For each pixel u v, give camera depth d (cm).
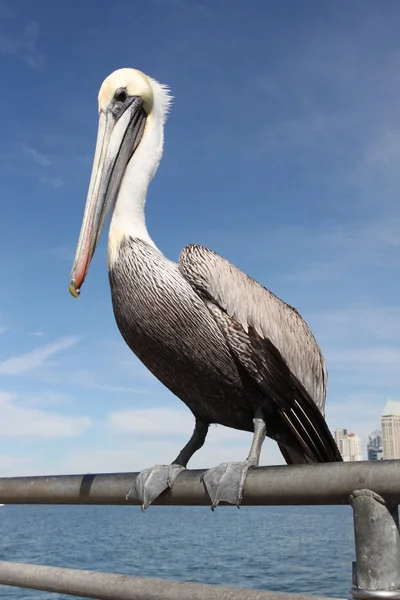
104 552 4088
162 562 3288
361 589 185
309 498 212
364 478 189
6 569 281
